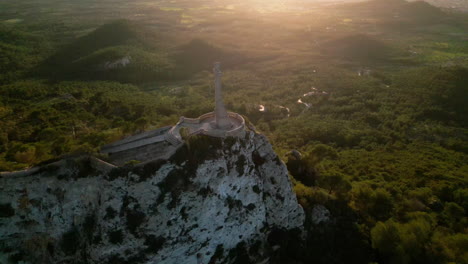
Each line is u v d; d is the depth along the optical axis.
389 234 67.81
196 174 58.44
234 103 173.88
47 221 56.75
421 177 100.75
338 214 76.62
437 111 159.88
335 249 69.94
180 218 56.31
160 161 56.62
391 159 116.06
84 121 117.75
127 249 53.22
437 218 79.88
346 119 160.62
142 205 54.78
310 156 92.81
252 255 64.06
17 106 127.81
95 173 56.53
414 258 67.12
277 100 186.75
